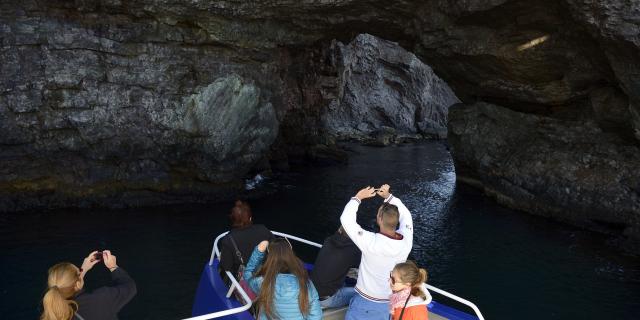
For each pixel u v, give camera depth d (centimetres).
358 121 4109
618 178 1541
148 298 1015
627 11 1237
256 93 1825
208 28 1727
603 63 1484
